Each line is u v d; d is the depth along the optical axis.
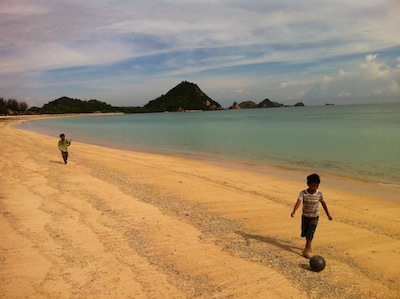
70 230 8.96
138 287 6.18
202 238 8.66
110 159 22.75
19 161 20.36
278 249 8.06
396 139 34.62
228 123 86.06
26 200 11.66
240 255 7.66
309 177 7.36
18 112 192.12
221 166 20.75
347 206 11.96
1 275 6.53
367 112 133.75
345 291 6.17
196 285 6.29
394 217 10.66
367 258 7.56
